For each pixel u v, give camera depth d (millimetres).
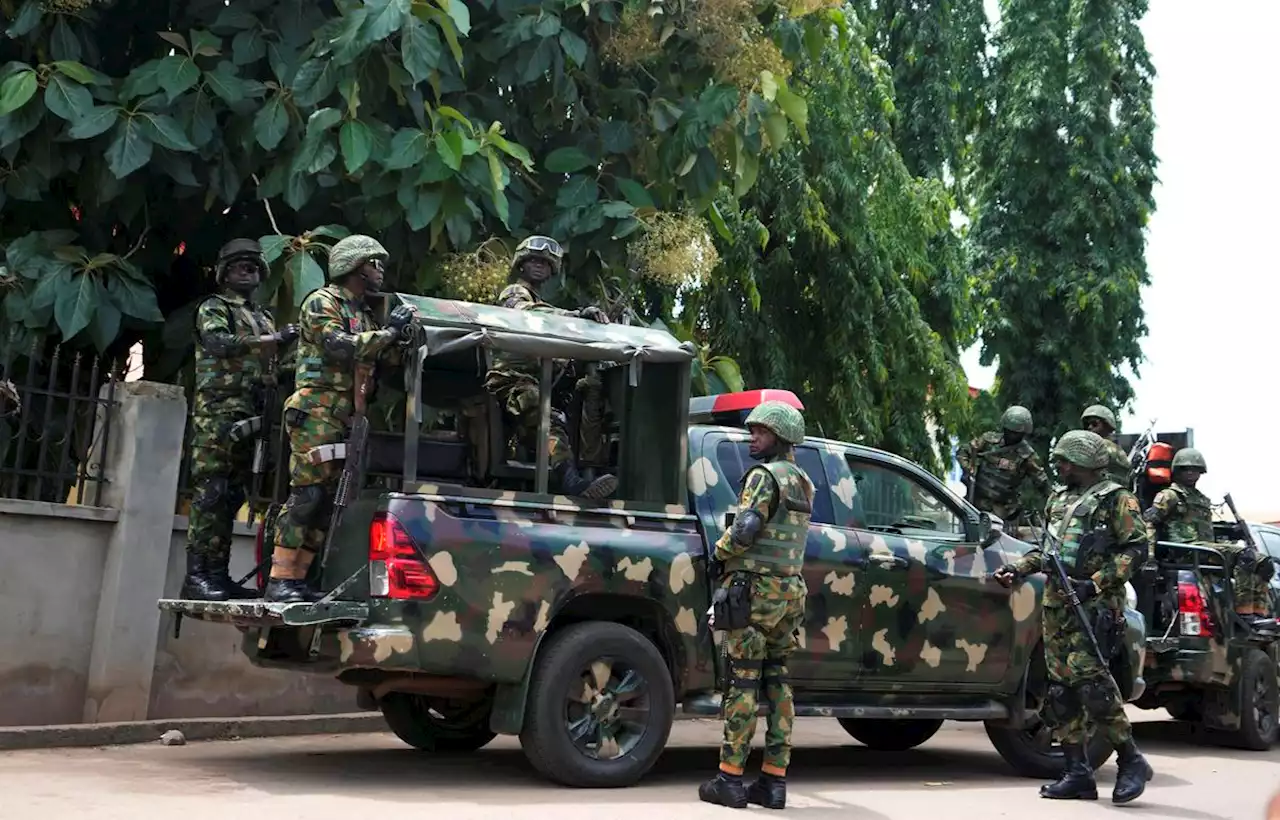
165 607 6945
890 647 7508
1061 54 23016
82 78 8195
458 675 6246
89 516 7996
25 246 8344
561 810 5906
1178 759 9883
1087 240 22766
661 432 7195
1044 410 22672
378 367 6840
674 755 8633
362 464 6430
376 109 8664
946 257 17750
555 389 7574
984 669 7891
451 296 9125
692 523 7086
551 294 9180
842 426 14914
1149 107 23266
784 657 6426
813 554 7270
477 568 6297
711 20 9258
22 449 7930
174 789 6156
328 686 9164
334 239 8945
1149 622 10477
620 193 9711
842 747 9703
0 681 7652
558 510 6652
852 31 15805
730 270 14016
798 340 15375
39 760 7004
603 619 6902
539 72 8953
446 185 8359
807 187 14328
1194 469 10961
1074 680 7246
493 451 6992
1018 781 8125
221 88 8430
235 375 7469
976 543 8039
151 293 8562
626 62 9625
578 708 6574
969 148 23859
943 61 21562
